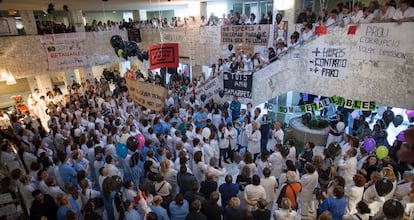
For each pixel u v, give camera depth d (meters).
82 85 14.04
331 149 6.18
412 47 6.32
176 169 6.21
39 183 5.57
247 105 8.48
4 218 4.84
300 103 10.66
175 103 10.70
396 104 6.84
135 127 7.71
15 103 14.30
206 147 6.93
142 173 6.41
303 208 5.30
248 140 7.95
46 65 12.66
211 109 9.23
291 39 8.30
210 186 5.16
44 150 7.31
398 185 4.95
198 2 13.24
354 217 4.01
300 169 6.32
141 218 4.59
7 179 5.35
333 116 9.42
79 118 10.08
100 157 6.34
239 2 14.78
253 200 4.73
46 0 9.50
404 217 4.14
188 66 16.08
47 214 4.96
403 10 6.34
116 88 14.04
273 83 8.38
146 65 17.97
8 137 8.38
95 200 5.39
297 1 8.96
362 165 5.81
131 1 11.77
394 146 6.04
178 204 4.61
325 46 7.62
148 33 15.12
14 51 11.74
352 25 7.05
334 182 4.64
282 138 7.43
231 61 10.30
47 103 12.45
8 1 8.91
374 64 6.94
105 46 14.35
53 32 12.82
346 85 7.52
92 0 10.28
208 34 12.15
